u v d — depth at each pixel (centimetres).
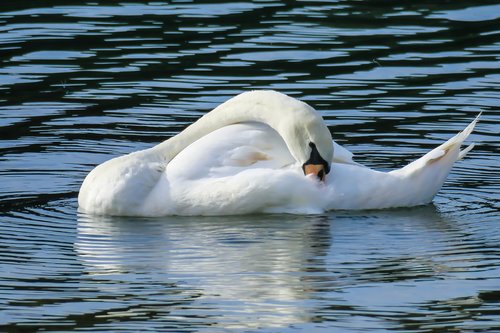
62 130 1953
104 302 1208
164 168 1573
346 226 1476
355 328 1136
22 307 1194
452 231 1455
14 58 2316
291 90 2116
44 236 1447
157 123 1984
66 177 1730
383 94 2098
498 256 1353
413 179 1553
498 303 1197
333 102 2056
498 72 2212
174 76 2209
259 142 1561
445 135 1903
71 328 1137
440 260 1340
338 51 2339
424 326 1139
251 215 1531
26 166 1775
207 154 1553
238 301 1209
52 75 2228
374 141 1877
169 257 1356
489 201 1600
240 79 2181
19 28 2495
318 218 1510
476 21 2547
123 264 1332
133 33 2467
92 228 1484
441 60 2286
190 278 1280
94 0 2730
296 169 1538
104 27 2509
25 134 1931
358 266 1320
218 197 1525
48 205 1593
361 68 2238
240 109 1586
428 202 1582
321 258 1347
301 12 2622
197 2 2712
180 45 2386
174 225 1494
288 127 1530
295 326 1141
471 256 1354
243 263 1330
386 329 1132
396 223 1490
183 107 2055
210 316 1166
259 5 2688
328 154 1520
